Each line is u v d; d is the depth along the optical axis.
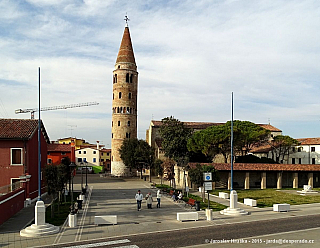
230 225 23.80
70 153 76.88
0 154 35.69
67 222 25.00
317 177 56.56
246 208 32.16
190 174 37.56
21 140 36.00
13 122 39.34
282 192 46.31
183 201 37.09
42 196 43.38
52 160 75.69
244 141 59.25
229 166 50.88
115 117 83.88
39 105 23.42
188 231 21.81
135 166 71.81
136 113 86.44
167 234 20.97
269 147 75.62
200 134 61.38
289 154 74.69
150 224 24.25
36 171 40.72
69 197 42.44
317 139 72.44
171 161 59.41
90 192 47.53
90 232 21.66
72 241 19.33
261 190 49.12
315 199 38.94
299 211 30.38
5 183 35.50
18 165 35.84
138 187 55.69
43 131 44.91
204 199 36.88
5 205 26.09
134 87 85.81
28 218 27.30
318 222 24.80
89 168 108.50
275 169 51.88
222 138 56.97
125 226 23.53
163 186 56.19
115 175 82.06
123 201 37.59
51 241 19.41
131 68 85.38
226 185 52.75
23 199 33.53
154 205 34.41
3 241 19.42
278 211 29.83
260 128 62.75
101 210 31.05
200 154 66.56
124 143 76.31
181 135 67.25
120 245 18.36
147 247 17.88
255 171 51.50
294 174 53.53
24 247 18.08
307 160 71.56
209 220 25.73
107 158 123.06
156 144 82.75
